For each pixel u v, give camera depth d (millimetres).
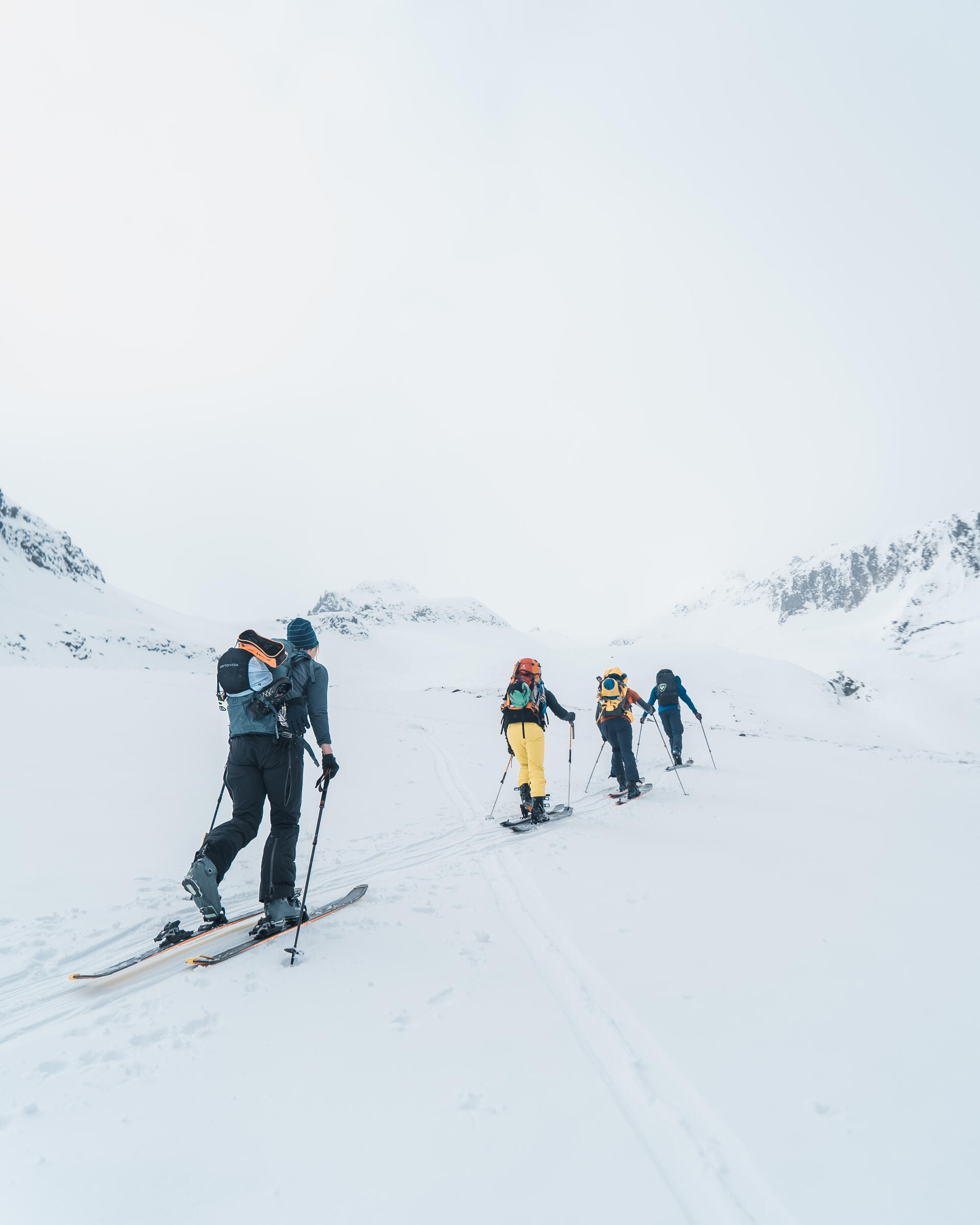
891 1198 1507
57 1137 1783
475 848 5410
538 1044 2281
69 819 5742
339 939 3332
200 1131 1804
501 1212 1477
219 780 7852
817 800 7676
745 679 69688
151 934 3473
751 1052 2195
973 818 6535
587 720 22578
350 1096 1963
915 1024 2371
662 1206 1502
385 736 13188
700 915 3648
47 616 74312
